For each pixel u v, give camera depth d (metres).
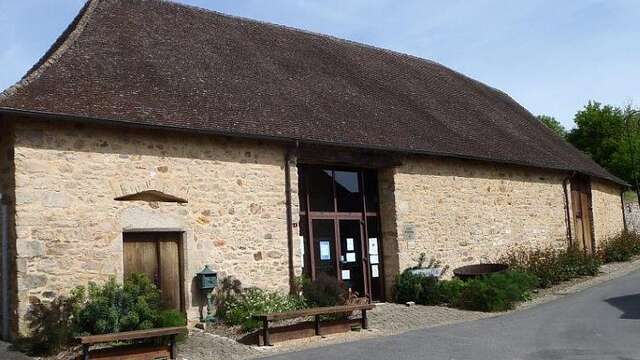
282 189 11.24
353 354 7.89
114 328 8.17
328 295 10.88
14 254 8.36
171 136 9.96
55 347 8.09
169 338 8.23
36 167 8.55
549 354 7.36
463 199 15.01
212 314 10.05
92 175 9.06
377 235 13.48
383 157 13.10
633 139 32.44
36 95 8.61
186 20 13.41
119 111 9.20
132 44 11.23
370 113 13.84
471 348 7.95
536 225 17.53
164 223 9.73
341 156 12.27
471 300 12.33
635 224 27.28
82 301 8.59
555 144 21.16
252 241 10.72
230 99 11.26
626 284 14.80
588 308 11.39
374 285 13.26
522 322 10.19
